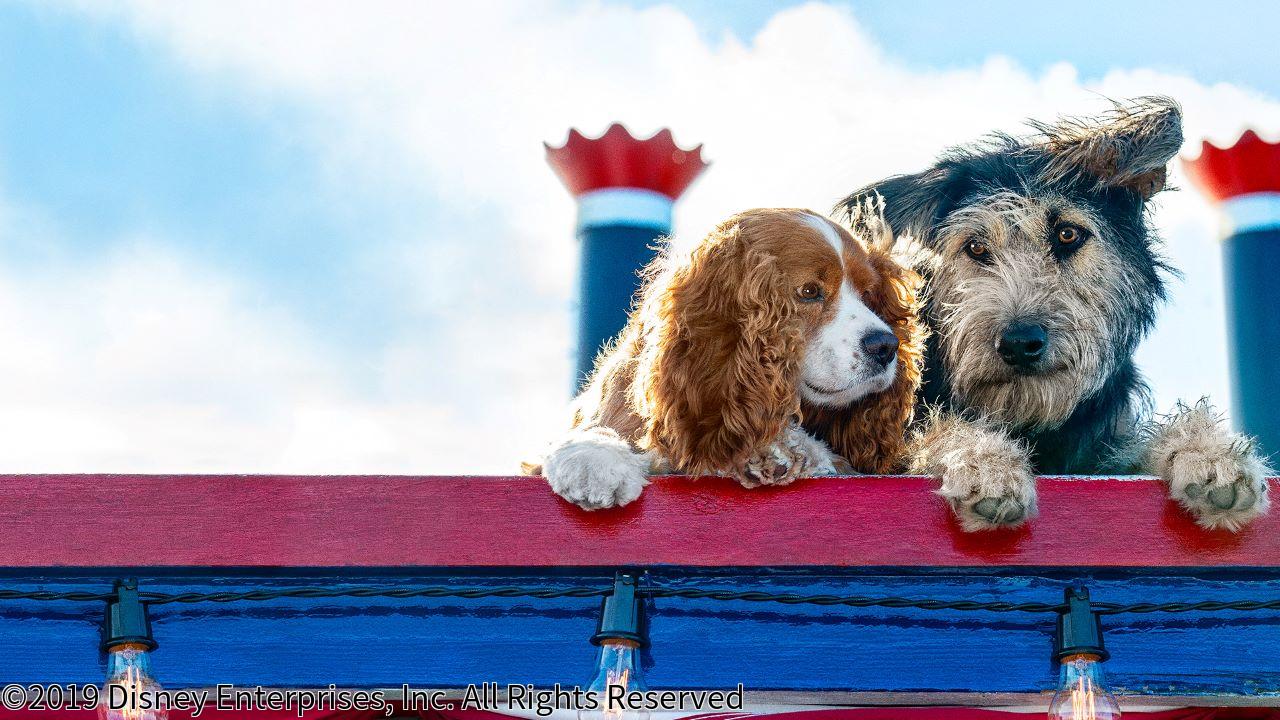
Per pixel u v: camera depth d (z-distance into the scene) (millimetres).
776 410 3875
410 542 3148
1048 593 3154
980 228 4836
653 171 5293
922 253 4945
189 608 3127
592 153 5301
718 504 3191
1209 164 5430
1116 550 3164
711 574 3166
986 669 3080
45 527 3135
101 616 3125
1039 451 4844
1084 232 4805
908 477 3227
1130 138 4816
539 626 3121
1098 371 4680
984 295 4668
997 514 3119
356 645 3115
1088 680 2883
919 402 4867
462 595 3088
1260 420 5227
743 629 3113
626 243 5289
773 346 3934
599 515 3178
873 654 3098
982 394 4719
